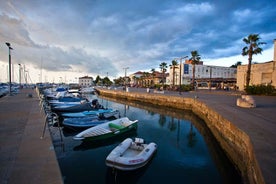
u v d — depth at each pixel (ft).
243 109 44.96
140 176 24.20
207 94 108.27
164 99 93.50
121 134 39.83
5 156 16.79
